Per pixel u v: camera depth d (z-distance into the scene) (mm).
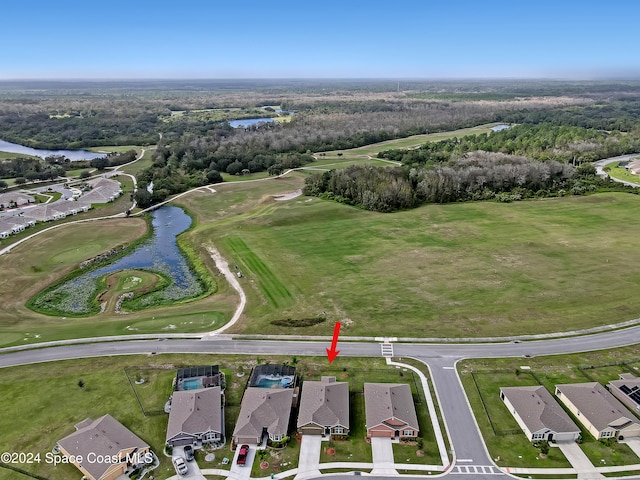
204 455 50094
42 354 68562
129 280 97125
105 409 56875
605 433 52312
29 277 98000
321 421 52750
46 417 55656
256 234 119500
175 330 75312
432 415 55812
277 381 60594
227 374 63438
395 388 58031
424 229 120375
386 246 109500
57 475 47656
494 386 60844
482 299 82938
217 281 95188
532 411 54156
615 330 73062
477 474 47812
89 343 71500
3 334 74812
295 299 85125
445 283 89500
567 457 49812
